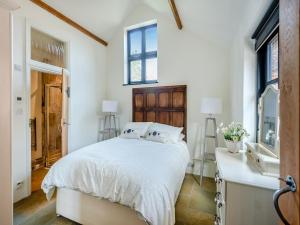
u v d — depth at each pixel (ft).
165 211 4.76
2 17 3.35
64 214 6.30
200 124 10.84
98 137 13.21
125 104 13.23
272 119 4.55
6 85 3.41
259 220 3.61
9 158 3.49
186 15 9.27
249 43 6.50
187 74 11.17
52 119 13.34
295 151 1.99
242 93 6.74
